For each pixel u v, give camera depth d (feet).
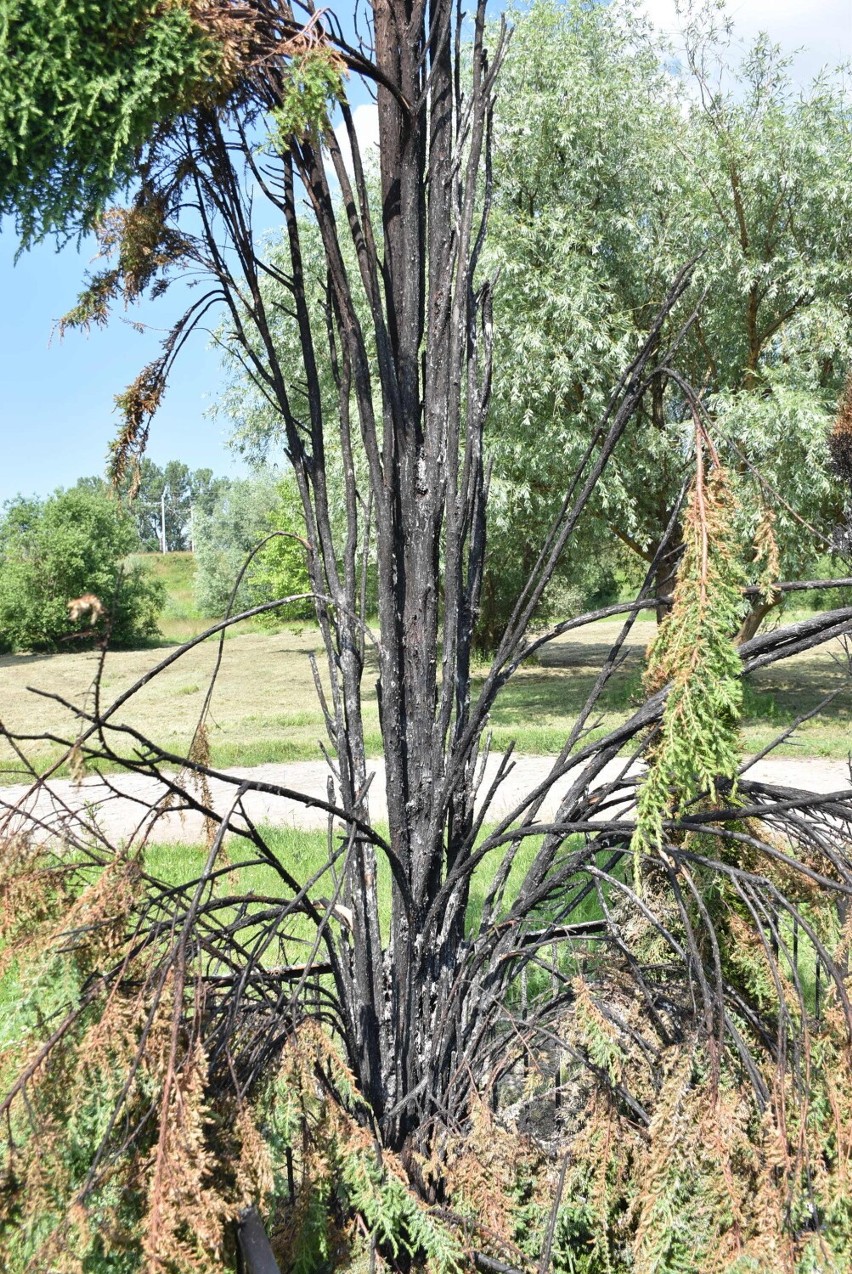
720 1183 5.20
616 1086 5.62
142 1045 4.42
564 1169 5.63
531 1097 6.07
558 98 38.63
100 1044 4.69
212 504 136.67
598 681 6.36
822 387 39.04
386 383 6.42
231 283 6.99
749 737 34.60
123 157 5.16
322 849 18.12
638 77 42.96
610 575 77.30
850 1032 4.79
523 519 43.60
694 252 38.34
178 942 4.89
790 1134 5.38
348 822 5.50
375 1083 6.17
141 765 4.80
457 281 6.35
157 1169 4.25
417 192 6.57
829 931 6.33
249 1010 5.70
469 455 6.79
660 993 6.36
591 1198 5.60
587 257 38.42
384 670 6.34
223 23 5.32
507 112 39.01
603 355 38.73
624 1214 5.78
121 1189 4.71
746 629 34.94
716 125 38.52
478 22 6.53
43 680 71.46
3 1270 4.63
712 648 4.92
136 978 5.29
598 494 38.91
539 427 39.93
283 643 104.58
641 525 42.39
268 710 51.83
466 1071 6.28
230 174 6.81
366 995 6.15
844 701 45.09
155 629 111.96
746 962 5.99
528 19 39.60
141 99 5.04
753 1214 5.25
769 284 38.32
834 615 5.43
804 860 6.70
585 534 44.42
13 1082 4.91
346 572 6.64
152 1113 4.95
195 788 7.02
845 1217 5.18
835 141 38.11
